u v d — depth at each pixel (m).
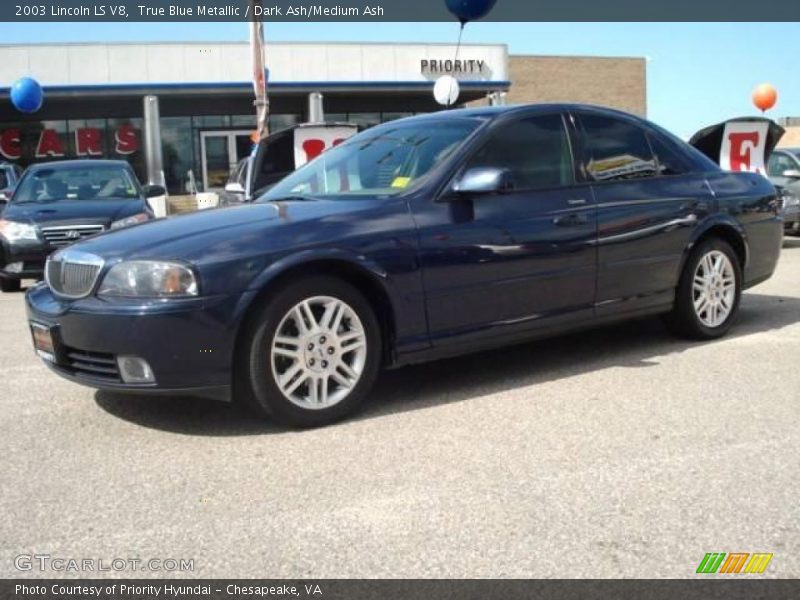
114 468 3.71
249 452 3.87
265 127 12.55
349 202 4.54
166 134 24.02
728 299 6.02
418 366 5.43
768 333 6.18
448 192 4.62
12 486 3.53
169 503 3.33
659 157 5.73
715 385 4.80
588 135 5.34
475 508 3.21
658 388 4.77
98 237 4.43
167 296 3.85
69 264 4.22
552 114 5.23
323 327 4.18
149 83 21.88
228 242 4.00
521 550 2.88
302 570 2.78
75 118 23.58
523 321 4.86
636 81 36.62
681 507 3.19
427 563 2.81
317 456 3.80
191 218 4.52
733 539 2.94
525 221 4.81
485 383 4.98
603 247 5.16
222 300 3.89
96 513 3.25
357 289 4.32
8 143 23.34
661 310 5.64
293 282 4.08
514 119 5.04
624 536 2.97
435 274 4.47
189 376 3.89
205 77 22.34
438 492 3.37
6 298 9.54
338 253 4.15
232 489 3.45
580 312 5.13
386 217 4.38
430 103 25.98
